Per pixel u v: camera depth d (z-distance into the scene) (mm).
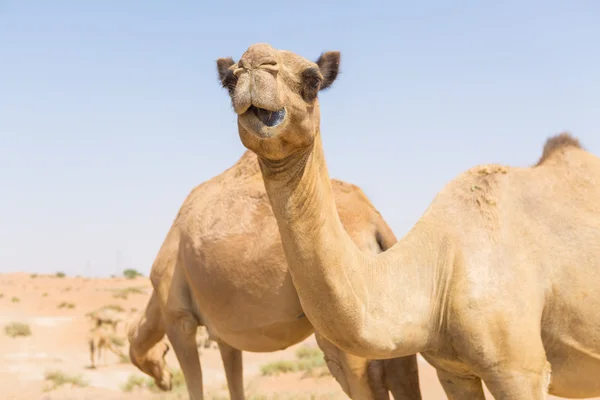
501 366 5227
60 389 18438
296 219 4527
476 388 5832
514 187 5766
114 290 59000
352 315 4820
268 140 4176
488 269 5359
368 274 5098
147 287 67562
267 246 7367
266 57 4039
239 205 7836
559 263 5492
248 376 19031
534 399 5199
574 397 5816
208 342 28734
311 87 4273
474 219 5602
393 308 5160
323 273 4645
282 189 4496
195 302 8711
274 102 4008
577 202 5707
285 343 7582
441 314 5387
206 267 7898
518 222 5594
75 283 70500
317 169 4578
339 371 6969
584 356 5562
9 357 24688
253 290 7438
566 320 5508
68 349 28094
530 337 5262
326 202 4652
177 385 17906
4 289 51438
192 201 8750
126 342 28891
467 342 5293
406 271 5379
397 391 6754
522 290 5332
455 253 5449
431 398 12648
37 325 33344
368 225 7082
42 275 76250
